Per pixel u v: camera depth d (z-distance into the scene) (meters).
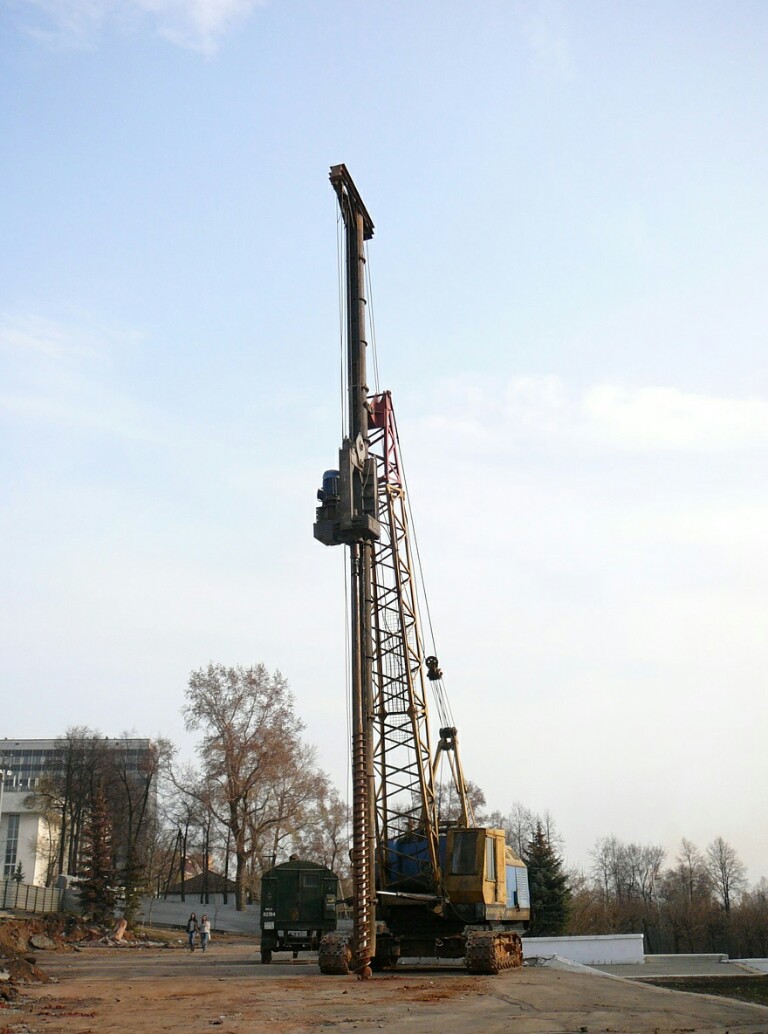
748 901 124.25
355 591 32.97
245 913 80.88
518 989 25.95
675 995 26.23
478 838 33.94
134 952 53.06
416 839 36.03
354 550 33.41
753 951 115.12
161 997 23.92
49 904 73.19
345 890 92.12
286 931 40.62
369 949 30.11
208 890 106.81
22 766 184.50
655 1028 17.69
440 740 41.62
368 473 34.50
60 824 108.75
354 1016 19.55
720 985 40.81
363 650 32.66
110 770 100.44
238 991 25.56
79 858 95.50
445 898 33.31
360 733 31.39
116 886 67.12
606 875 145.25
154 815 97.06
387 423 41.66
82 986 27.48
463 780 41.28
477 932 32.50
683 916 119.62
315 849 86.44
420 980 29.16
